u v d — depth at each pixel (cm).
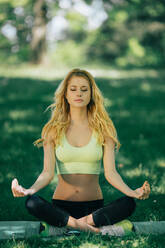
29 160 925
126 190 468
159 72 2712
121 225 475
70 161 481
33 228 507
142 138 1179
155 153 1012
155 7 3488
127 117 1461
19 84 2081
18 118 1416
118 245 425
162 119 1445
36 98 1764
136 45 4441
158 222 527
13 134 1202
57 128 487
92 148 479
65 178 484
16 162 903
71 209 482
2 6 3509
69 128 492
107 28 4928
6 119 1398
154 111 1577
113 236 457
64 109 501
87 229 462
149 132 1248
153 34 4703
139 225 514
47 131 492
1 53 4294
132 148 1062
